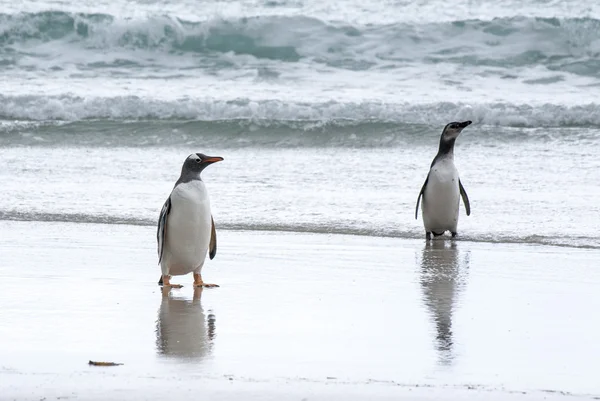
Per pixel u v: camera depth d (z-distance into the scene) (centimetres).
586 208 2009
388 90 3828
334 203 2089
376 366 885
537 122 3372
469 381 834
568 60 4275
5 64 4234
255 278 1377
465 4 4806
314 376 844
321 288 1298
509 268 1470
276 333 1023
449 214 1770
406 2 4828
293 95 3719
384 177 2433
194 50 4403
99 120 3366
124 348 949
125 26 4409
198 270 1319
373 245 1695
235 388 798
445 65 4212
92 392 781
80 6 4744
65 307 1151
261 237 1750
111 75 4134
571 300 1223
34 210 1967
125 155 2822
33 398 764
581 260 1538
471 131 3069
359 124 3219
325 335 1015
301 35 4425
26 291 1248
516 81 4041
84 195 2134
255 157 2822
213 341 984
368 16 4675
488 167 2533
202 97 3622
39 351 934
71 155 2797
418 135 3139
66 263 1466
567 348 964
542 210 1998
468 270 1452
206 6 4822
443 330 1043
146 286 1305
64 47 4388
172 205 1282
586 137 2997
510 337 1012
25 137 3147
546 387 816
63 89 3812
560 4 4794
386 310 1153
